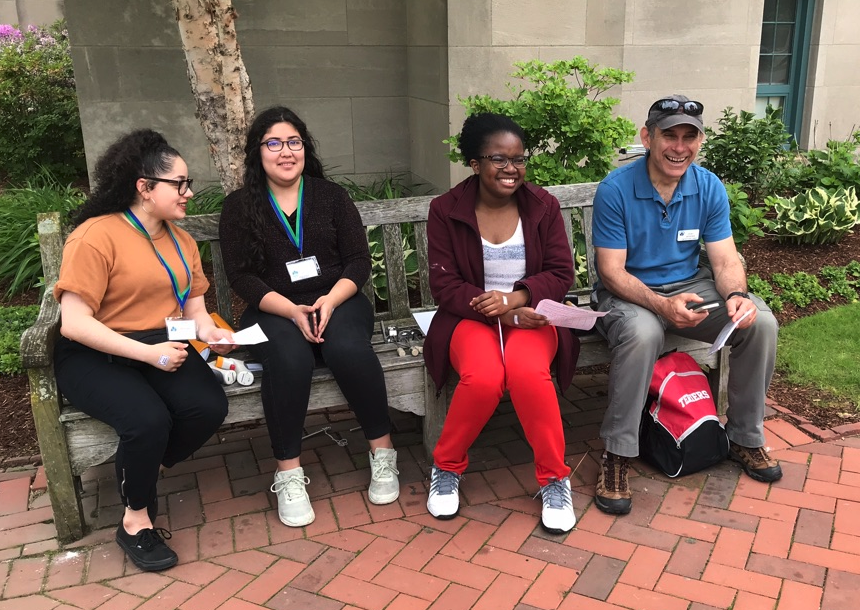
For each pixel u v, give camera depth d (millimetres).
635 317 2775
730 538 2545
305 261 2879
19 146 7008
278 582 2383
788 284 4699
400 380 2922
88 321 2381
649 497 2805
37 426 2492
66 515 2594
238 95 3531
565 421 3412
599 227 2984
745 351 2830
